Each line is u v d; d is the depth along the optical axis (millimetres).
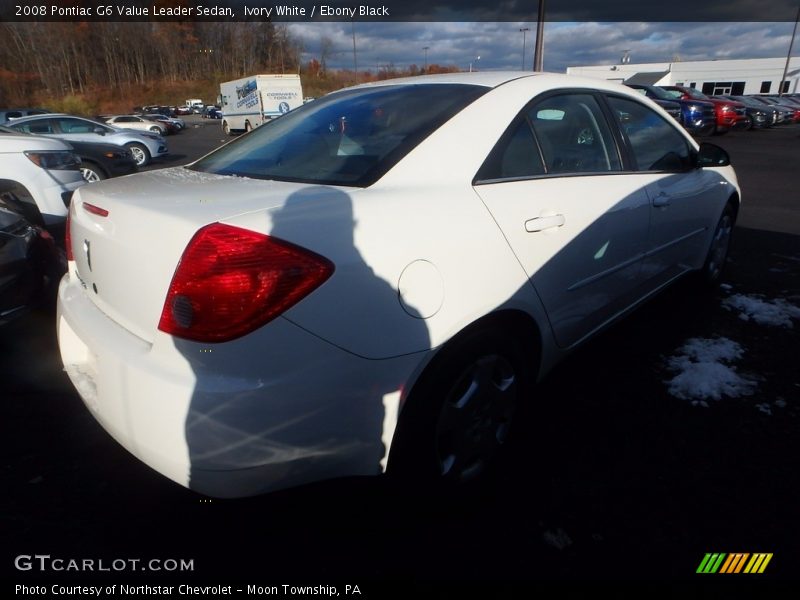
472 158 2002
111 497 2088
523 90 2307
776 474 2180
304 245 1495
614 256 2551
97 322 1794
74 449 2365
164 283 1506
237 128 30609
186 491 2119
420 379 1751
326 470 1643
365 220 1628
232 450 1461
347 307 1538
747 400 2688
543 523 1949
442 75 2615
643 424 2512
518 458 2285
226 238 1442
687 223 3271
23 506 2033
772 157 13117
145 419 1515
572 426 2502
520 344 2141
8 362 3066
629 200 2602
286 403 1482
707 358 3088
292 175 2010
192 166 2465
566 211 2213
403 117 2158
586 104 2609
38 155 5098
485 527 1937
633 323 3596
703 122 17859
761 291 4164
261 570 1773
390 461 1799
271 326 1441
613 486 2125
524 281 2004
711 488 2107
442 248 1747
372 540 1883
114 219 1730
